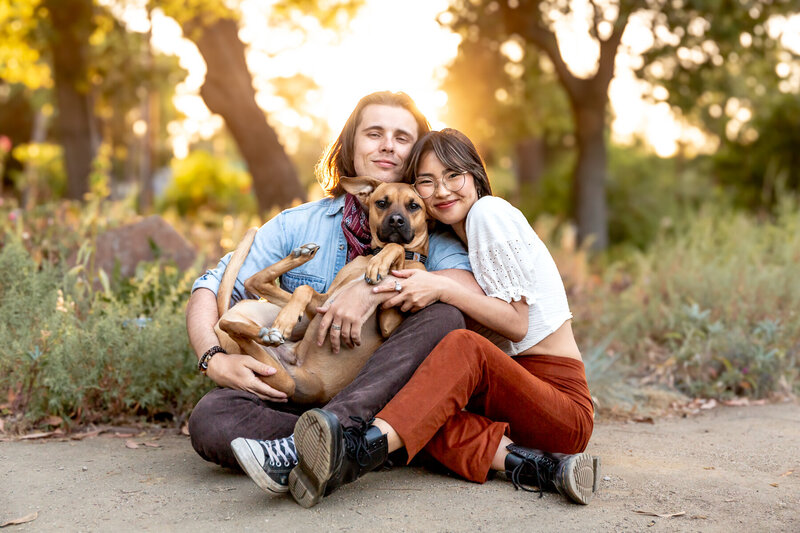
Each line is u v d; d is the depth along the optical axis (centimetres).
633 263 882
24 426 347
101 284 508
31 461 302
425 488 267
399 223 310
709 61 1298
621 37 1287
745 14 1170
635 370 530
